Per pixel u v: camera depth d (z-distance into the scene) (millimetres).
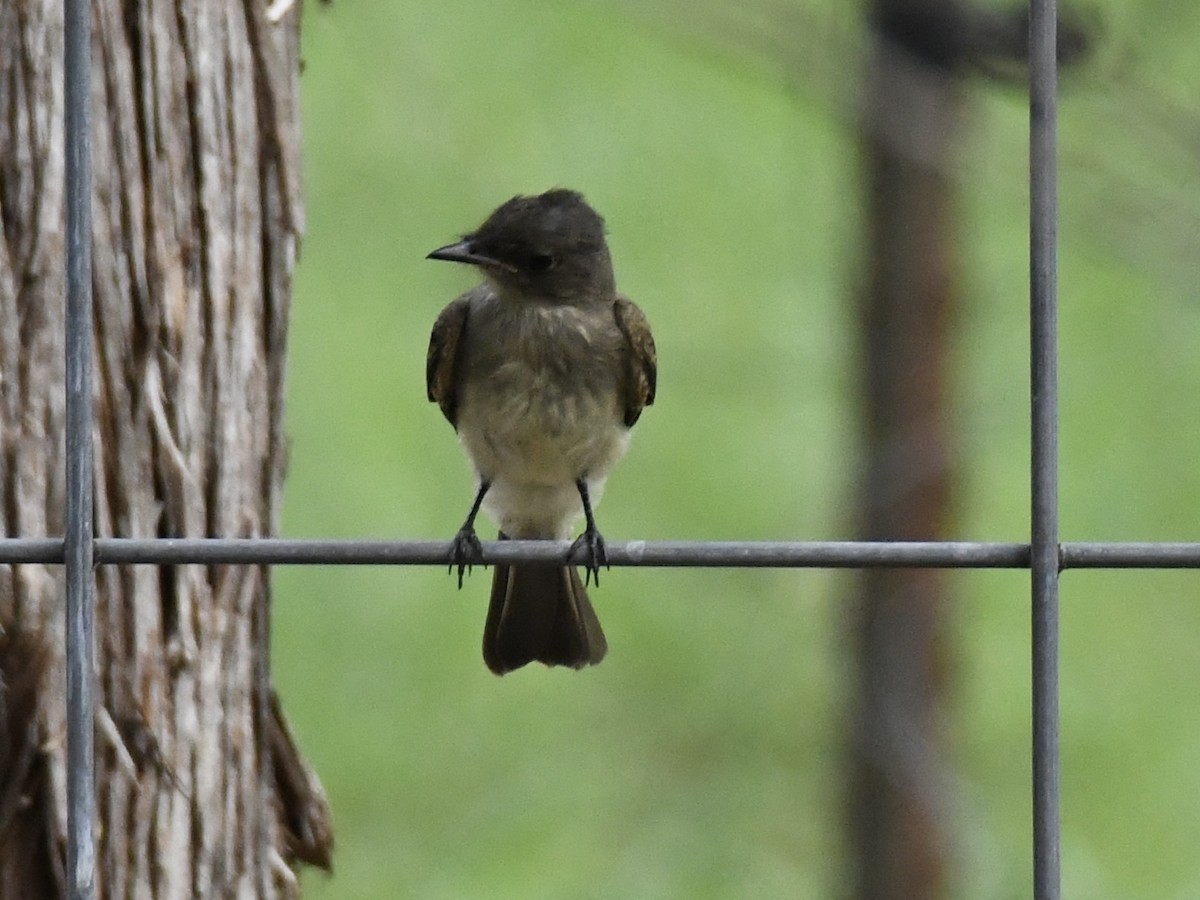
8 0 7320
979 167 11484
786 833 13547
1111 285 13633
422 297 13633
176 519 7566
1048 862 6059
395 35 13469
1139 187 10875
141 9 7547
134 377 7504
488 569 13578
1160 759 13602
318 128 13664
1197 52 12484
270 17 7922
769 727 13641
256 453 7867
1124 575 13836
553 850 13383
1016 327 13805
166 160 7590
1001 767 14859
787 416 13703
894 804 12758
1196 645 13766
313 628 13555
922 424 12383
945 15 11203
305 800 8070
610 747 13570
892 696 12648
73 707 6055
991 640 14969
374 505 13484
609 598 13531
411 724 13516
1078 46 10781
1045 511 6094
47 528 7277
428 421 13602
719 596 13422
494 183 13594
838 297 12820
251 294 7836
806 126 13914
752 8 11086
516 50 13789
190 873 7590
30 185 7301
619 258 13805
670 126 13945
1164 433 13484
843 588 12891
